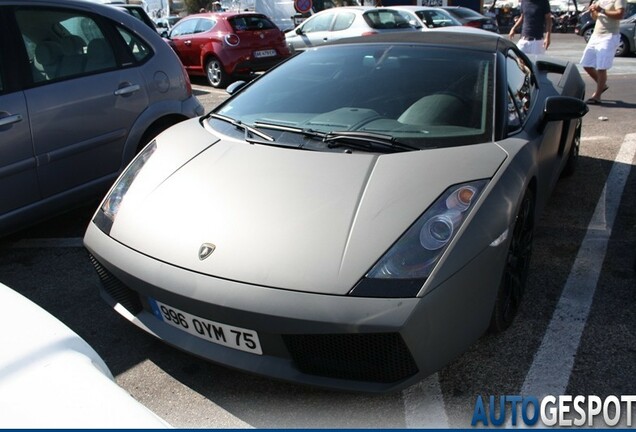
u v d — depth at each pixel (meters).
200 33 10.85
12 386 1.34
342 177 2.31
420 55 3.18
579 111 2.91
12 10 3.49
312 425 2.15
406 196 2.18
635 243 3.57
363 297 1.91
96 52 3.89
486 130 2.64
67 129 3.63
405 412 2.21
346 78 3.13
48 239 3.93
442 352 2.04
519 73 3.39
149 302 2.29
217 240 2.14
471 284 2.08
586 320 2.74
